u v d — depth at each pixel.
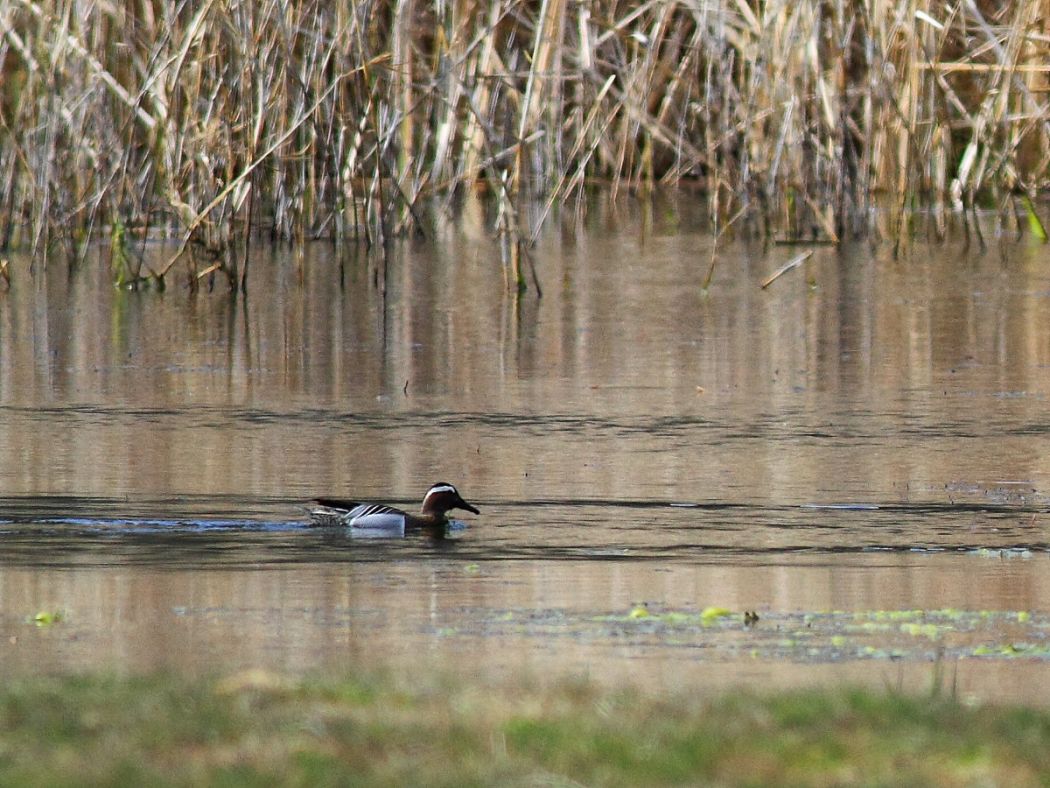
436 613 13.94
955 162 49.38
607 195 53.50
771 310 33.62
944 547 16.59
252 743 9.08
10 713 9.71
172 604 14.23
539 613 13.94
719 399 25.00
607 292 36.03
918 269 38.94
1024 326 31.48
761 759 8.93
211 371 27.20
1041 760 8.98
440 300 34.88
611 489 19.17
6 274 36.09
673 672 11.91
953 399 24.92
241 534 16.95
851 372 27.20
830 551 16.41
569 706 9.98
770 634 13.25
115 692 10.18
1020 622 13.74
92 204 37.84
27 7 37.41
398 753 8.98
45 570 15.46
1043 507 18.34
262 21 35.47
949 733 9.41
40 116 37.62
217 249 35.88
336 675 10.94
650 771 8.69
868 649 12.79
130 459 20.64
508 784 8.48
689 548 16.52
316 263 39.88
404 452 21.20
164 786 8.37
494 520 17.69
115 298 35.06
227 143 36.19
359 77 36.81
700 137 50.94
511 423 23.16
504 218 36.03
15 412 23.77
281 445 21.59
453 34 39.78
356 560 15.95
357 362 28.03
